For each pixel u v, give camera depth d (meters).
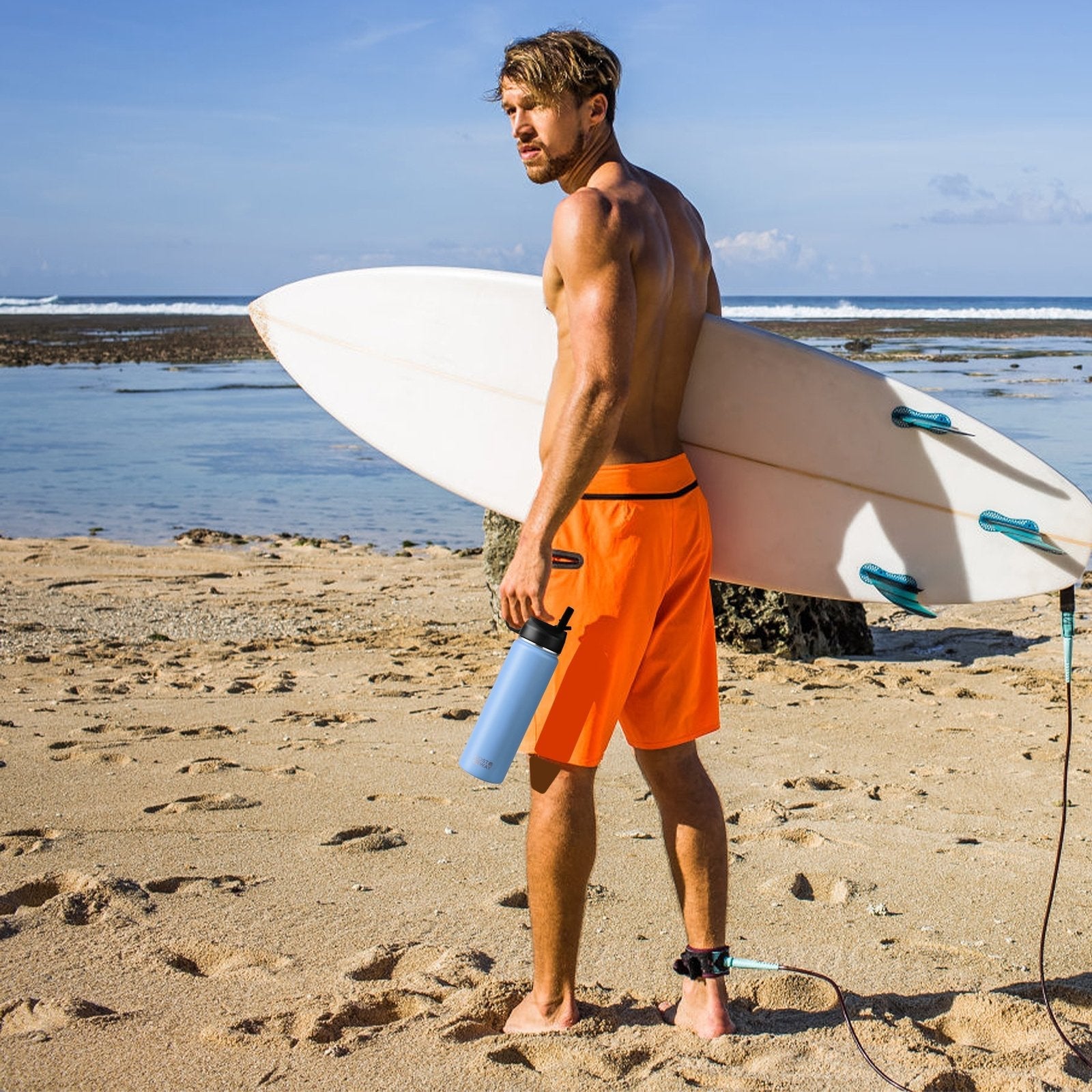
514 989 2.46
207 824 3.63
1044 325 58.22
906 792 4.04
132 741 4.59
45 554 9.82
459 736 4.67
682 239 2.41
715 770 4.30
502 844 3.47
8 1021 2.40
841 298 179.12
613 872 3.27
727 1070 2.16
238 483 14.28
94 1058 2.23
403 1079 2.15
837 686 5.69
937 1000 2.52
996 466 2.65
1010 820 3.75
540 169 2.39
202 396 24.77
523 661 2.20
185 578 9.01
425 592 8.55
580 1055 2.20
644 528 2.24
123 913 2.93
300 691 5.52
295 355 3.29
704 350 2.64
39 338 49.41
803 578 2.75
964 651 6.57
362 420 3.16
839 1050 2.24
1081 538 2.62
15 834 3.54
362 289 3.18
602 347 2.10
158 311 93.69
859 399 2.68
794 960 2.73
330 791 3.96
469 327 3.01
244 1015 2.40
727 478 2.71
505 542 7.16
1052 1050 2.25
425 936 2.82
